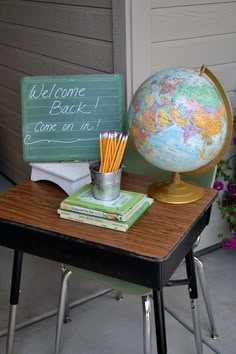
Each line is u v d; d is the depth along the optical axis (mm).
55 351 1797
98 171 1327
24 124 1578
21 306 2189
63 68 2338
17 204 1445
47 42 2426
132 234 1257
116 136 1340
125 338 1985
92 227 1298
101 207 1294
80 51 2145
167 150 1282
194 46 2010
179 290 2281
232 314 2115
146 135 1297
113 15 1813
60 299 1713
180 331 2023
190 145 1263
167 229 1279
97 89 1556
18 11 2652
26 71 2783
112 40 1891
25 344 1969
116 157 1320
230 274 2406
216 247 2627
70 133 1581
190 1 1910
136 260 1172
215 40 2072
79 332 2027
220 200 2492
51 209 1410
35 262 2537
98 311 2150
